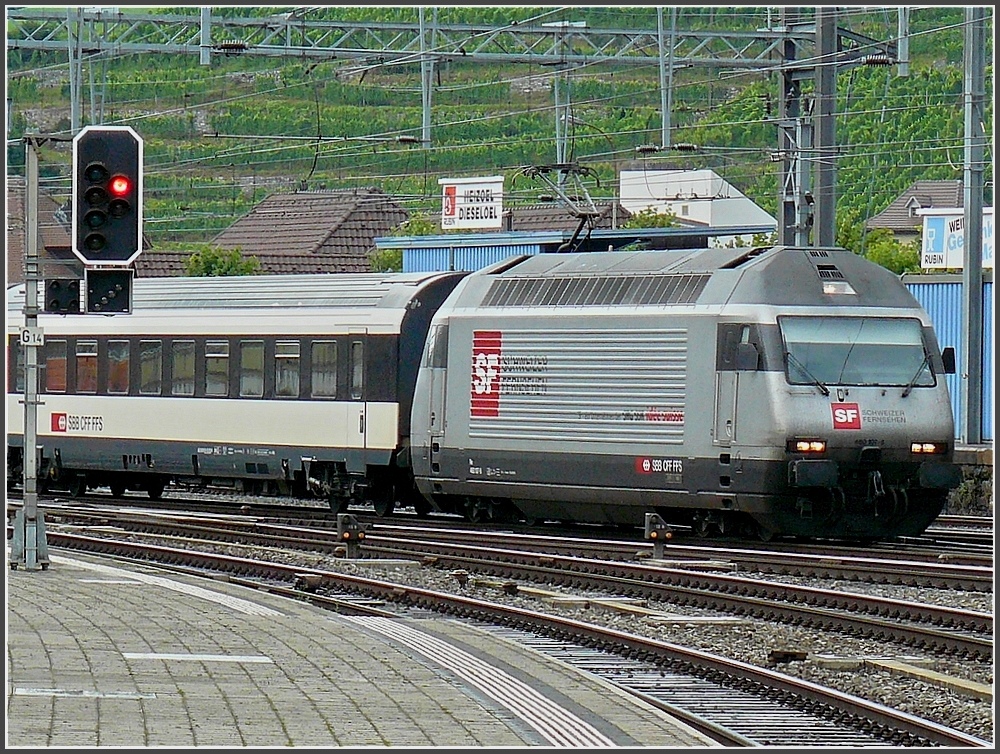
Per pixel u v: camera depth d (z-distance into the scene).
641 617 56.22
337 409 92.31
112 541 75.56
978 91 106.75
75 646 41.88
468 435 84.56
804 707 39.31
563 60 126.12
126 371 103.31
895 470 75.19
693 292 76.62
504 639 47.97
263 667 39.81
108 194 56.16
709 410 75.06
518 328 82.69
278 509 98.38
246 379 97.00
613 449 78.50
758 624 53.66
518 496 83.12
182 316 100.38
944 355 78.88
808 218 103.94
